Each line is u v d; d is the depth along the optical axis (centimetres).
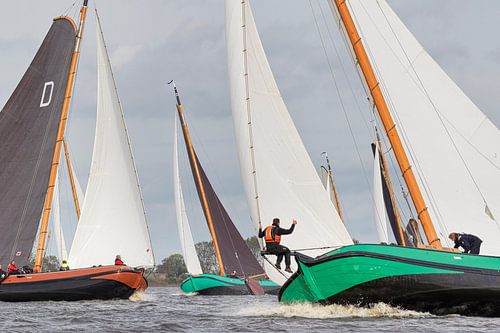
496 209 8950
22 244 14388
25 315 9969
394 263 8219
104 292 13225
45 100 14800
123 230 14725
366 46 9206
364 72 9062
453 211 9000
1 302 13000
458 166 9006
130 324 8638
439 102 9062
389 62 9175
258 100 9656
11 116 14775
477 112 8988
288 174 9412
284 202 9381
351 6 9238
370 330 7250
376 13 9212
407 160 8894
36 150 14650
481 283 8250
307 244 9244
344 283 8356
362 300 8506
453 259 8294
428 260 8262
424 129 9094
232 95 9875
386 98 9150
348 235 9256
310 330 7350
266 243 8825
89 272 13150
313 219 9275
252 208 9612
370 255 8238
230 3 9950
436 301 8400
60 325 8569
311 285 8569
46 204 14388
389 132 8950
